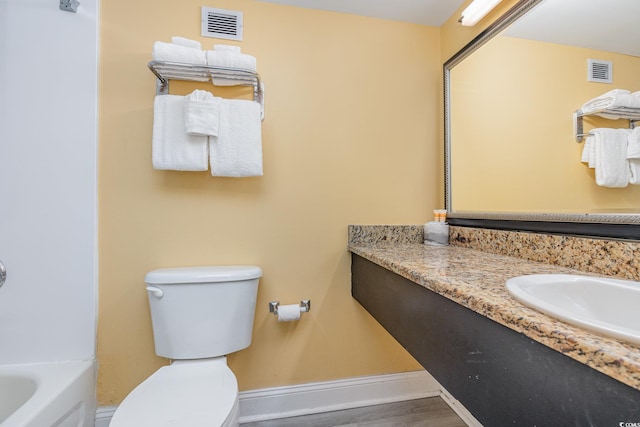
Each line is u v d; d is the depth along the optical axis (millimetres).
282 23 1451
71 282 1244
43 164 1224
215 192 1377
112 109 1291
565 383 441
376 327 1543
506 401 556
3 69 1191
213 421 807
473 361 651
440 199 1622
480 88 1351
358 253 1350
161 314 1178
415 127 1604
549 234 1006
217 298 1195
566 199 965
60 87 1236
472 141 1400
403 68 1592
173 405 873
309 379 1470
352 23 1532
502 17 1212
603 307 700
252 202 1413
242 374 1404
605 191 857
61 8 1236
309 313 1473
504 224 1215
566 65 974
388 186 1566
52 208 1230
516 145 1159
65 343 1241
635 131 792
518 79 1150
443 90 1601
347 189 1518
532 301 532
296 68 1464
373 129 1551
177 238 1341
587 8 919
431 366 817
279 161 1443
